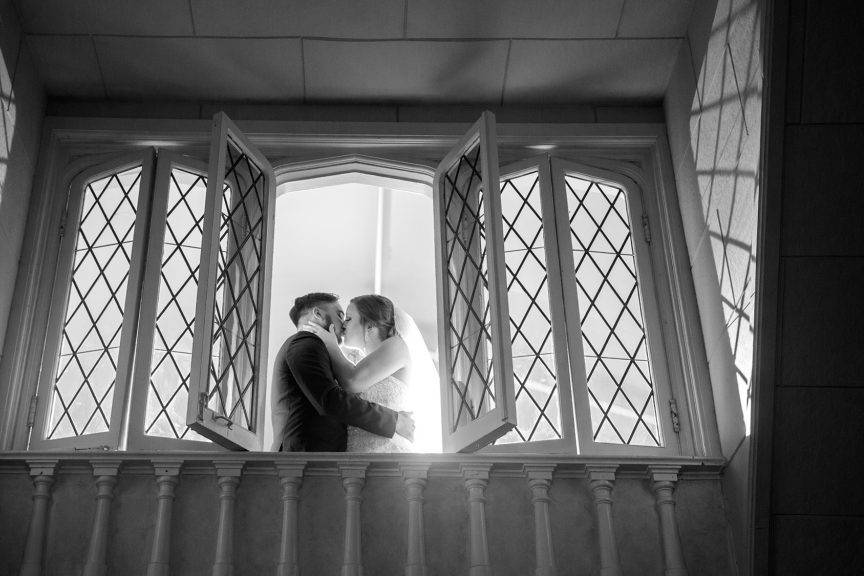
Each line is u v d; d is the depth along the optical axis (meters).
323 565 3.93
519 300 4.68
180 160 4.90
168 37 4.82
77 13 4.70
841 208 3.74
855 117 3.71
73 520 3.98
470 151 4.85
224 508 3.95
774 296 3.77
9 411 4.31
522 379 4.50
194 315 4.61
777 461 3.87
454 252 4.76
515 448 4.32
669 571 3.98
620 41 4.90
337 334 4.88
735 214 4.10
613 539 4.00
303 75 5.02
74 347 4.50
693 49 4.72
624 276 4.80
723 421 4.30
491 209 4.39
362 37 4.85
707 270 4.49
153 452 4.00
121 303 4.55
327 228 6.76
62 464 4.04
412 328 5.17
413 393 4.77
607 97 5.18
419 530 3.96
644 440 4.44
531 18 4.78
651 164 5.09
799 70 3.68
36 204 4.77
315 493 4.05
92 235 4.77
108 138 4.97
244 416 4.36
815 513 3.89
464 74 5.04
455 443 4.26
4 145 4.47
